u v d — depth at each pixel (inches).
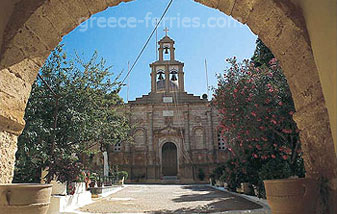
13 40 161.0
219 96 418.9
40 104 466.3
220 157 1412.4
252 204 392.8
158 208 394.0
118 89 611.2
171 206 414.6
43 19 173.0
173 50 1604.3
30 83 183.0
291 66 180.4
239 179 565.6
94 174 681.0
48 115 482.0
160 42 1612.9
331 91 136.9
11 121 165.5
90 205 422.9
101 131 576.1
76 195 408.2
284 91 360.2
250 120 362.0
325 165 154.9
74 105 515.5
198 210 365.7
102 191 594.6
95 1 189.8
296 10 164.9
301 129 178.7
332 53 133.6
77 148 535.5
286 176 358.6
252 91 377.7
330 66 136.3
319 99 154.8
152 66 1576.0
